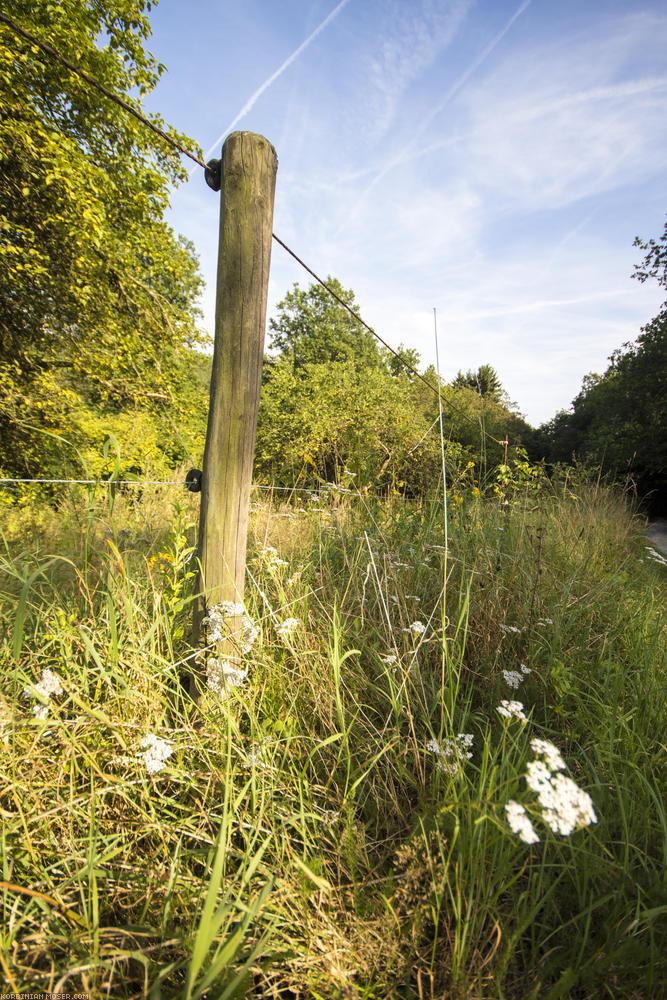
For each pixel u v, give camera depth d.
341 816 1.39
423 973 1.09
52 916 1.01
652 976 1.04
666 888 1.21
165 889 1.14
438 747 1.38
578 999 1.08
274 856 1.26
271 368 13.89
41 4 6.55
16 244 7.14
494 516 3.74
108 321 7.89
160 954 1.07
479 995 1.01
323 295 30.69
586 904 1.26
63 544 2.68
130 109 1.65
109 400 8.80
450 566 2.80
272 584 2.49
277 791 1.44
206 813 1.31
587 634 2.54
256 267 1.73
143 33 7.95
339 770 1.61
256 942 1.07
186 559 1.96
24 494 4.45
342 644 2.09
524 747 1.57
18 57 6.20
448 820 1.27
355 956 1.06
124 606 1.72
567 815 0.99
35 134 6.55
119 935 1.06
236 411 1.77
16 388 7.20
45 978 0.94
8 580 2.25
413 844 1.20
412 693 1.91
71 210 6.68
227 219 1.71
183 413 8.81
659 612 2.97
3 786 1.27
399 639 2.11
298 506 3.83
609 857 1.34
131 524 2.85
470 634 2.30
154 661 1.67
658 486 15.19
